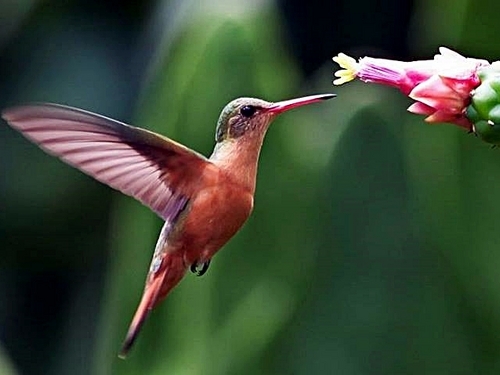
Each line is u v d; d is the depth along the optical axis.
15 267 10.70
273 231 9.36
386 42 10.00
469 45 8.96
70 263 10.66
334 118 9.55
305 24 10.02
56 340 10.76
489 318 9.24
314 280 9.31
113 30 10.66
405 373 9.15
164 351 9.32
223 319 9.32
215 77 9.21
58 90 10.50
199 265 5.82
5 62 10.52
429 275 9.32
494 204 9.35
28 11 10.53
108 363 9.27
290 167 9.38
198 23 9.28
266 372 9.20
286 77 9.41
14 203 10.39
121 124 5.39
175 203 5.75
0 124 10.38
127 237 9.30
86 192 10.42
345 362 9.19
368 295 9.27
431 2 9.31
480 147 9.38
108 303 9.36
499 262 9.31
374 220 9.35
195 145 9.23
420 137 9.47
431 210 9.37
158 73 9.42
